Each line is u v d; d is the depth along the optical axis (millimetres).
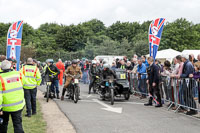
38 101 10602
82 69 21188
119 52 46125
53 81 11328
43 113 8008
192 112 7707
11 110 4699
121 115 7613
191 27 54406
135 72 12539
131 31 70125
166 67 9672
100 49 45500
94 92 13836
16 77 4840
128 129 5988
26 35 67000
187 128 6098
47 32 76375
